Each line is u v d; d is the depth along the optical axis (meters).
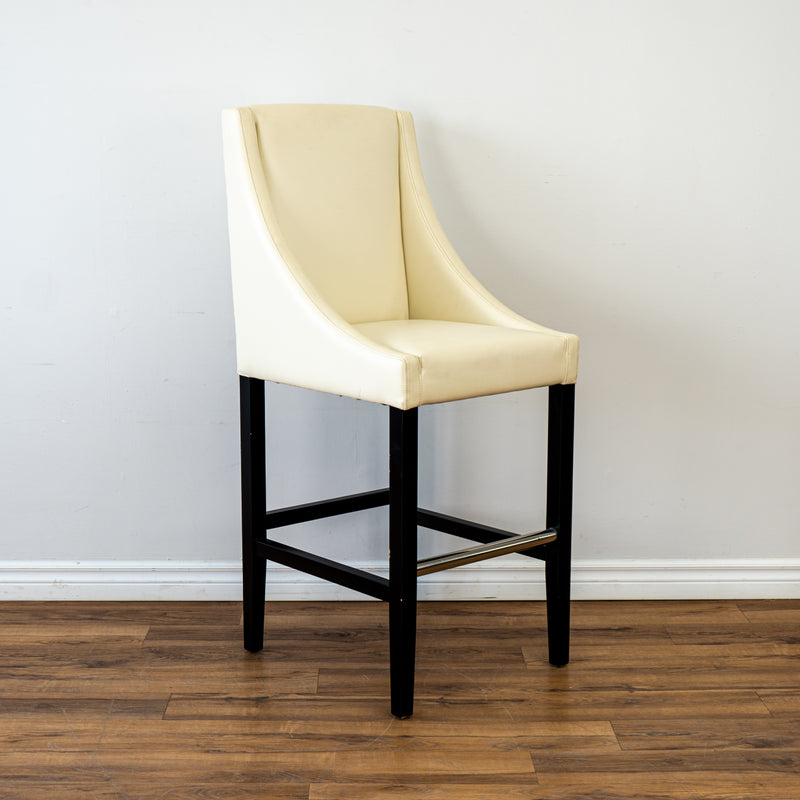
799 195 2.11
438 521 1.97
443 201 2.10
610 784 1.47
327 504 1.96
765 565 2.22
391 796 1.44
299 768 1.51
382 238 1.94
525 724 1.64
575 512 2.22
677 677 1.82
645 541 2.23
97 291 2.10
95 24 2.01
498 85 2.06
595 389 2.17
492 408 2.18
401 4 2.03
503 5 2.04
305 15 2.03
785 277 2.14
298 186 1.82
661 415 2.19
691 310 2.15
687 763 1.53
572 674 1.83
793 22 2.06
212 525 2.19
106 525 2.19
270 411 2.17
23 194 2.06
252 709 1.69
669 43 2.06
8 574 2.19
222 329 2.12
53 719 1.65
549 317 2.15
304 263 1.83
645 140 2.09
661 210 2.12
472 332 1.74
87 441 2.16
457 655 1.91
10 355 2.12
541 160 2.09
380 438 2.19
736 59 2.07
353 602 2.19
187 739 1.59
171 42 2.03
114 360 2.13
